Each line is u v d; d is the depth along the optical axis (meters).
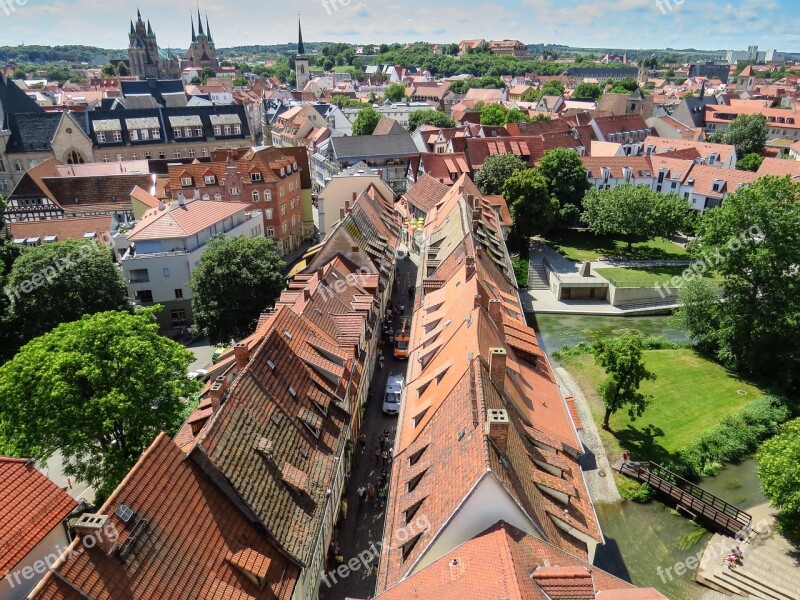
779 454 36.00
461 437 27.86
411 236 87.50
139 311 44.09
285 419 33.22
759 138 140.88
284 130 155.75
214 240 57.66
